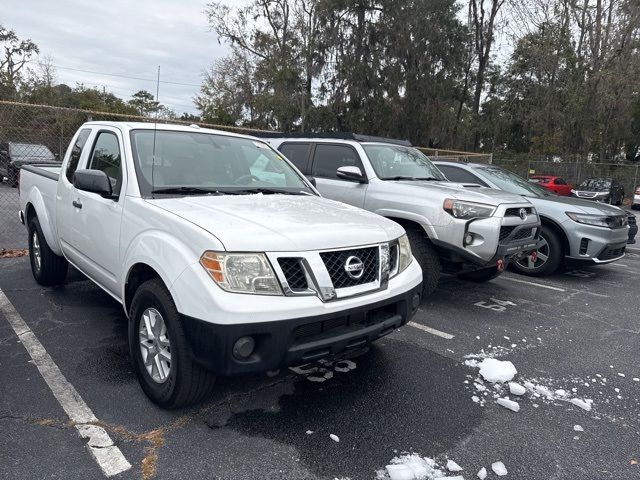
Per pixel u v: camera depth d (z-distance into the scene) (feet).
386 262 10.70
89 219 13.02
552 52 102.83
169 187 11.74
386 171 20.70
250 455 8.99
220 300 8.61
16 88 147.74
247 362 8.81
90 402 10.55
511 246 17.87
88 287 18.74
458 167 27.53
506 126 118.11
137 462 8.65
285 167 15.23
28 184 19.01
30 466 8.41
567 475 8.92
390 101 103.24
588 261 24.07
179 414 10.24
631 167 89.92
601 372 13.55
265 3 113.80
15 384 11.23
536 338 16.03
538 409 11.28
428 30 102.37
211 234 9.10
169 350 9.91
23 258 23.18
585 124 102.58
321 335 9.51
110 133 13.57
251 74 117.70
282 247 9.13
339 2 98.02
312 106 102.99
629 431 10.52
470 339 15.58
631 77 92.38
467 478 8.66
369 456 9.13
